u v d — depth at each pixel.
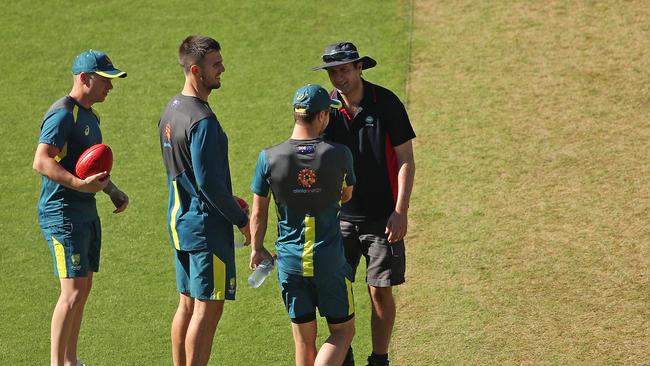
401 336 26.92
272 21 43.84
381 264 24.14
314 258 21.86
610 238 30.59
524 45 41.41
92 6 45.44
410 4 44.81
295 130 21.67
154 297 28.98
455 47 41.66
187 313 23.45
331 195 21.62
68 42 43.03
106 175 22.95
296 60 41.25
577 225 31.36
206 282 22.38
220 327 27.58
